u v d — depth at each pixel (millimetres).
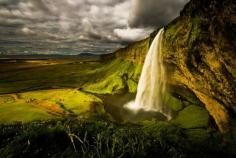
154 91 58125
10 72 169000
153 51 63625
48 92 80812
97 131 10898
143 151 8711
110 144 9227
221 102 31453
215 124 33469
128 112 53875
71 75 129250
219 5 26359
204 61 31984
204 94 36594
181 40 38625
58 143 9266
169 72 49781
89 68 163875
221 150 14016
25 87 97312
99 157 7797
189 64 36969
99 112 52438
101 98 70312
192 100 46281
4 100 66312
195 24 34312
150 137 11164
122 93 76188
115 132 11141
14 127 11445
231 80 27078
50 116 45969
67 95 73375
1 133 10031
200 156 11742
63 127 10594
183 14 42156
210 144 14883
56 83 105750
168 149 9953
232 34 24531
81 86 93500
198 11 33781
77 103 60656
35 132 9562
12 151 8141
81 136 9984
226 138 21234
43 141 9188
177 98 50031
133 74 87438
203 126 34438
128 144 8969
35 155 8203
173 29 47281
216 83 31000
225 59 26828
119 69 97688
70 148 8852
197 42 32625
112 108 57906
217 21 26969
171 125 32875
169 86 52531
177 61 42531
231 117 28906
